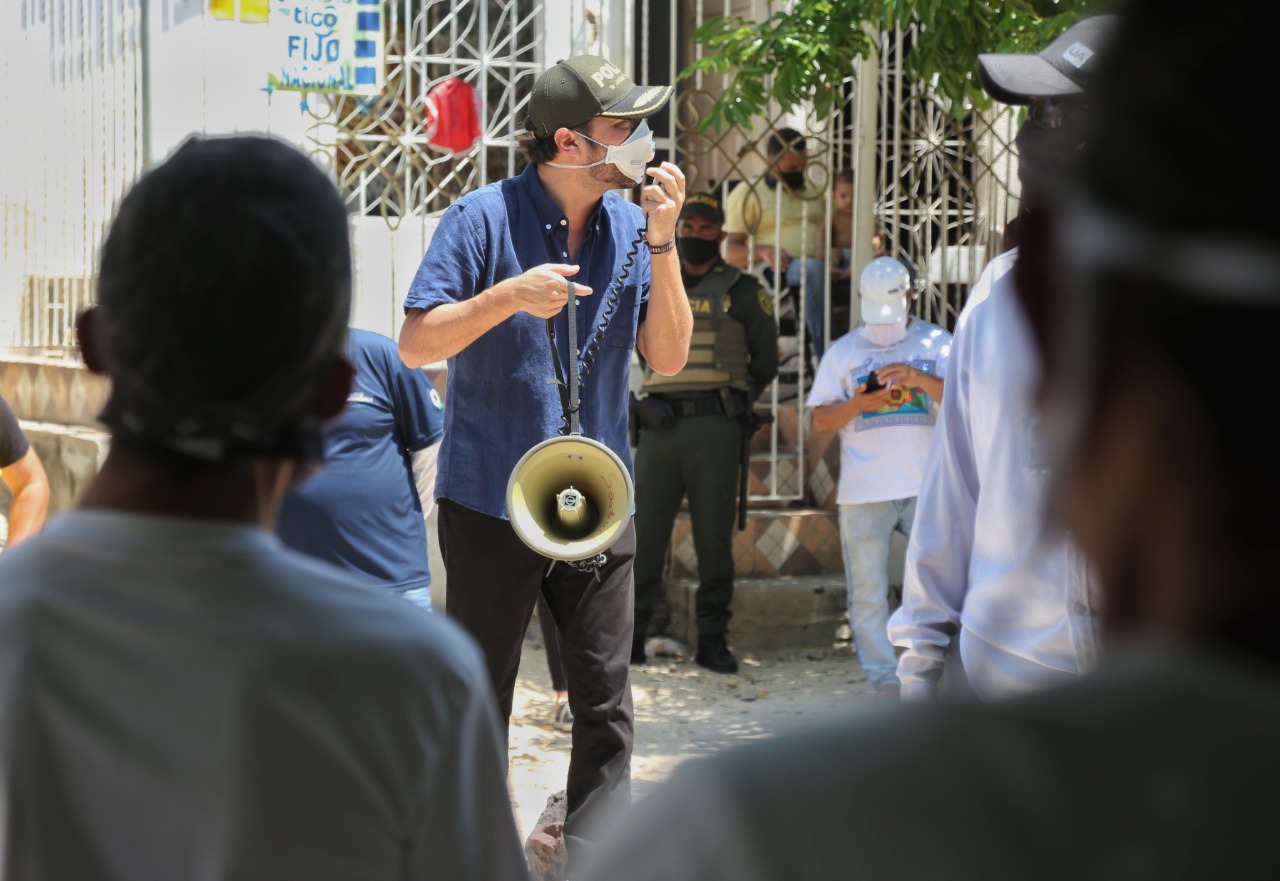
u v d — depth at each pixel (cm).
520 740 608
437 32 750
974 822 75
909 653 299
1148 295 77
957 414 286
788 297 834
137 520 138
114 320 136
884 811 76
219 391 136
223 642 132
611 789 430
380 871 136
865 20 698
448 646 142
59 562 138
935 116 841
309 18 693
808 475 827
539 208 434
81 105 792
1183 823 74
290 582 139
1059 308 85
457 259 425
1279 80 74
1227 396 76
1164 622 80
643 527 726
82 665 134
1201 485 77
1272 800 73
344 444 402
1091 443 83
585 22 780
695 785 81
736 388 719
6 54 829
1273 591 76
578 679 433
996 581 262
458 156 748
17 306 852
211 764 131
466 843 143
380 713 135
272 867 131
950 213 827
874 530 681
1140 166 77
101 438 759
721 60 723
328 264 141
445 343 407
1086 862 74
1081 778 75
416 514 418
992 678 263
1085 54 242
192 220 136
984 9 647
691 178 782
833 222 833
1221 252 75
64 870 133
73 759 133
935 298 843
